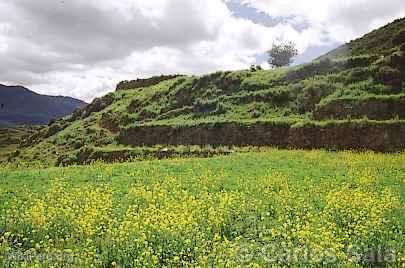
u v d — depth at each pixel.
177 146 57.09
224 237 13.27
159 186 21.77
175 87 79.25
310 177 24.95
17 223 15.06
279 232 13.80
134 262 11.80
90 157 59.47
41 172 26.70
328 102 50.47
